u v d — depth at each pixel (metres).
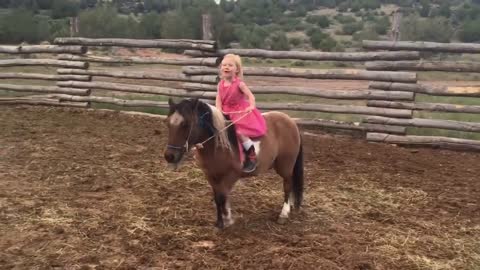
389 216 3.97
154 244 3.29
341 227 3.71
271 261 3.07
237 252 3.20
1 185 4.33
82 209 3.85
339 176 4.99
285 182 3.76
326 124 6.82
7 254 3.07
